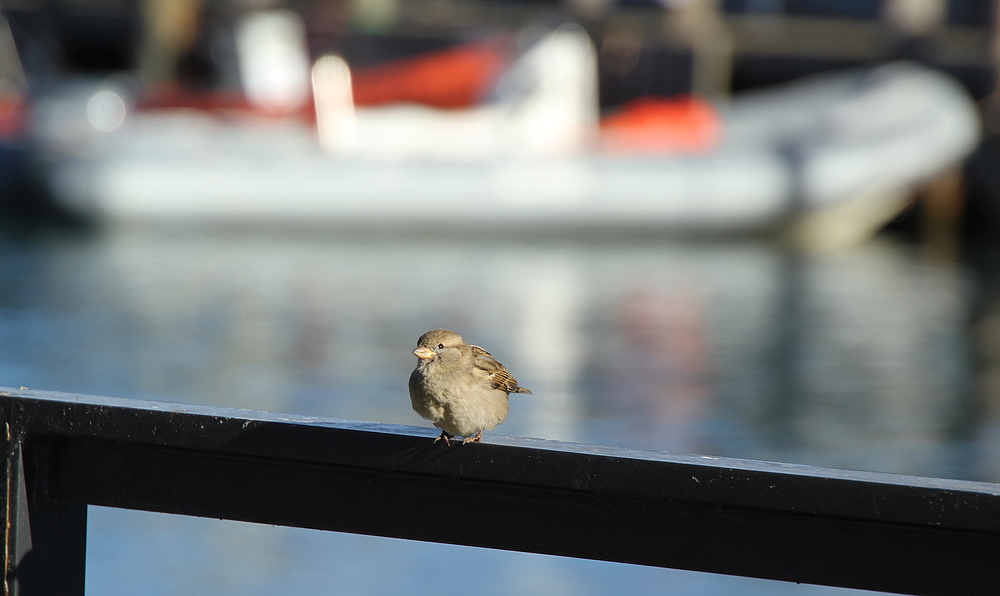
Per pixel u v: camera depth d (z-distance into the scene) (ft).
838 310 62.13
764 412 39.09
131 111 90.33
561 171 88.02
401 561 24.22
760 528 8.38
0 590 9.48
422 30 105.91
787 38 118.73
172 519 26.66
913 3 117.80
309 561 24.14
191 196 85.46
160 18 99.09
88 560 23.79
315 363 45.75
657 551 8.61
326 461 9.14
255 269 73.15
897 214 107.96
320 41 97.66
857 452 34.24
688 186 89.71
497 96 87.25
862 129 94.94
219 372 43.57
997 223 106.83
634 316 59.00
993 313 61.72
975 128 101.86
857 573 8.18
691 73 115.24
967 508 7.76
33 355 45.60
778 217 91.91
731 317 59.16
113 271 69.87
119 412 9.37
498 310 59.93
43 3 115.85
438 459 8.91
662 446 34.45
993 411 39.78
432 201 87.15
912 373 46.14
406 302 61.82
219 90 94.32
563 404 39.60
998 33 116.06
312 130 87.51
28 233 85.10
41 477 9.68
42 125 91.35
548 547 8.84
